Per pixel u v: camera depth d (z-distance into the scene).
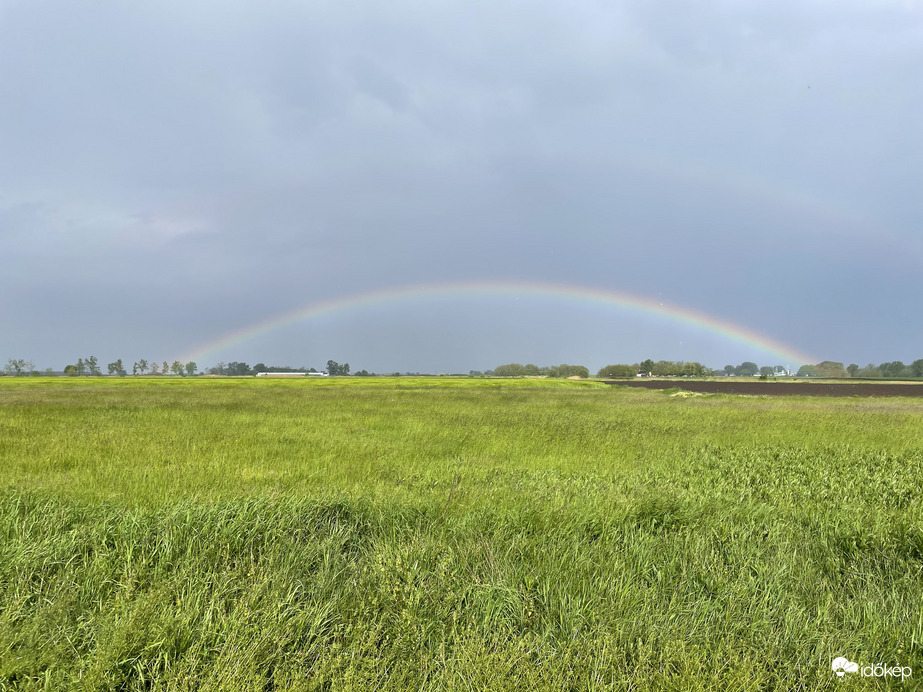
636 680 2.64
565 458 9.19
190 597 3.24
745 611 3.38
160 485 5.92
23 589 3.36
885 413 19.56
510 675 2.64
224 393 32.94
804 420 16.47
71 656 2.84
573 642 2.91
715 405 24.66
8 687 2.56
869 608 3.38
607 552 4.17
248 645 2.83
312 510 4.89
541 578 3.65
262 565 3.75
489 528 4.57
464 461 8.65
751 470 8.19
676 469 8.28
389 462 8.38
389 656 2.80
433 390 40.72
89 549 4.03
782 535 4.80
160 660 2.77
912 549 4.38
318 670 2.66
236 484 6.15
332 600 3.37
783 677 2.80
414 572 3.64
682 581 3.75
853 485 7.00
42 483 6.01
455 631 3.05
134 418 15.44
